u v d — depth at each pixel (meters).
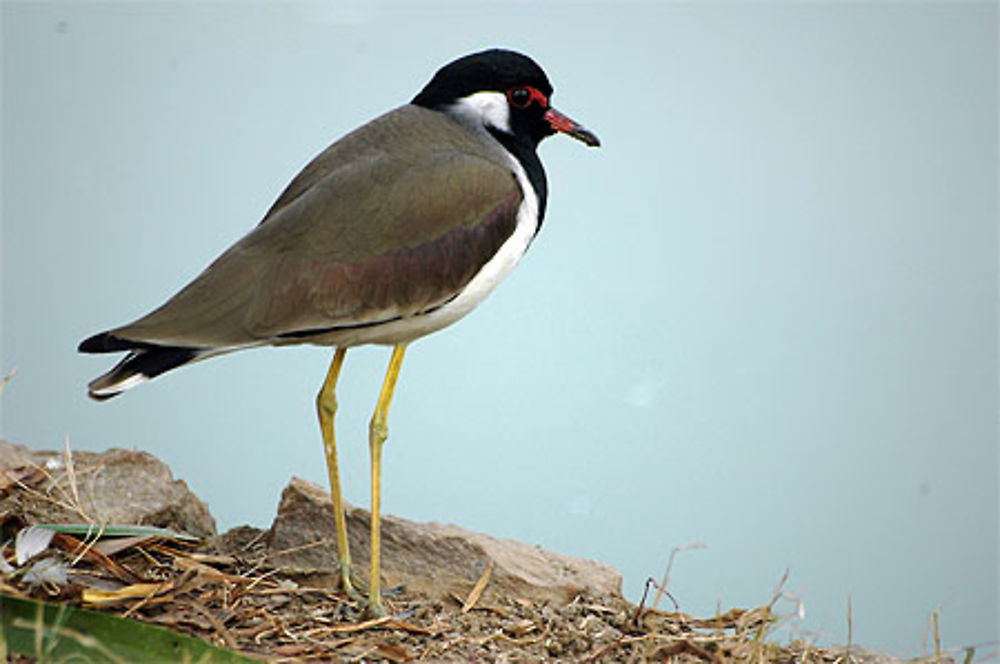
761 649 9.89
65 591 9.12
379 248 10.33
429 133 10.98
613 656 10.09
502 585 11.15
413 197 10.48
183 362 9.91
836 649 10.98
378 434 10.55
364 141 10.91
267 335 10.07
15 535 10.42
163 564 10.46
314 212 10.35
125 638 8.44
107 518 11.19
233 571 10.67
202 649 8.42
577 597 11.26
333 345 10.66
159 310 9.98
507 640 10.18
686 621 10.99
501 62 11.45
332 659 9.27
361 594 10.64
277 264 10.19
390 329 10.52
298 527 11.45
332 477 10.69
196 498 12.41
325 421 10.72
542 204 11.72
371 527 10.86
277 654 9.19
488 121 11.46
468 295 10.79
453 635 10.12
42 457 12.30
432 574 11.22
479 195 10.70
